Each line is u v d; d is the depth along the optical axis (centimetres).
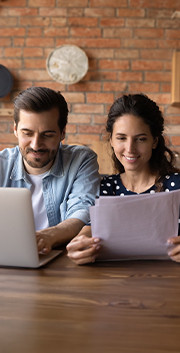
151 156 144
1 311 68
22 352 54
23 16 346
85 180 162
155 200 98
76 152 168
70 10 346
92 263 101
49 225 166
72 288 81
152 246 101
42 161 150
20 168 163
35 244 95
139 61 347
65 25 347
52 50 345
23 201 92
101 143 316
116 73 348
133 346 55
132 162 133
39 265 96
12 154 166
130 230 99
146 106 132
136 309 69
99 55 348
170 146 348
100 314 67
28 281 86
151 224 99
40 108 141
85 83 348
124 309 69
